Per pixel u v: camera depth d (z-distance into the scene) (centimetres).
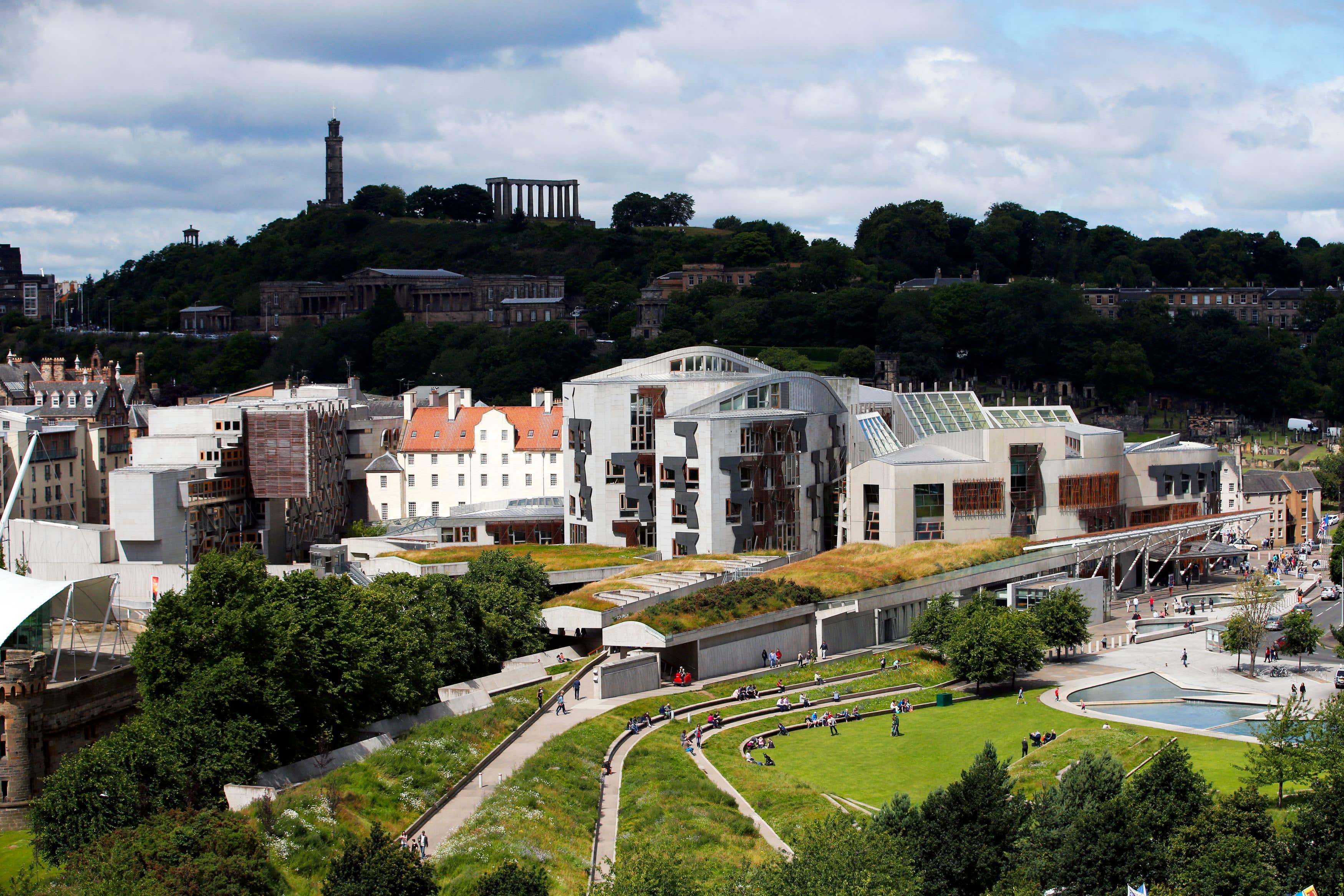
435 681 18938
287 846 13662
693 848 14575
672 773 16950
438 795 15650
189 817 13688
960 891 13212
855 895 11862
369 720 17725
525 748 17550
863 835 13300
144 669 16300
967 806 13488
